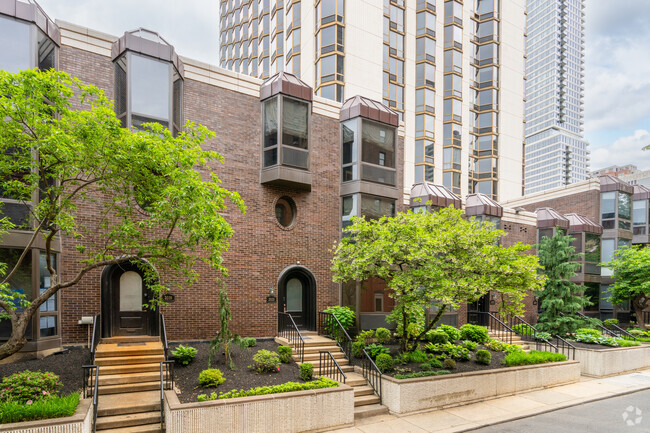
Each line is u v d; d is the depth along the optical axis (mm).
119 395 8680
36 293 9852
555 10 178375
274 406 8086
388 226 11328
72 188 10742
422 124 33875
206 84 13195
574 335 17969
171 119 11867
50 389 7715
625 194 26219
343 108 15828
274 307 13812
